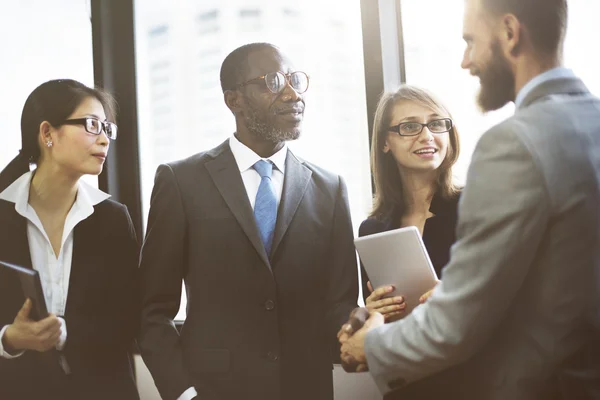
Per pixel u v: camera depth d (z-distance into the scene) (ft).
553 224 3.51
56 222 6.11
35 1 8.71
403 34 7.79
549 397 3.60
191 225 6.05
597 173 3.54
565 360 3.54
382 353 4.22
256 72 6.19
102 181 8.36
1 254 5.84
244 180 6.30
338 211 6.32
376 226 6.31
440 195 6.09
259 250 5.91
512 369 3.70
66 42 8.71
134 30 8.65
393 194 6.34
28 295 5.40
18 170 6.19
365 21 7.64
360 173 7.95
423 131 5.99
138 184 8.56
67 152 5.95
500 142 3.64
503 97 4.05
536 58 3.83
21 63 8.70
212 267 5.96
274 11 8.36
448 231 5.85
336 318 5.88
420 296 5.14
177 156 8.65
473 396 4.01
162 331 5.94
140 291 6.21
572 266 3.50
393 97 6.21
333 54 8.11
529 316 3.65
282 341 5.92
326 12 8.17
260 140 6.29
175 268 6.04
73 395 5.83
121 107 8.54
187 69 8.64
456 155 6.12
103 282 6.05
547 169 3.46
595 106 3.75
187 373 5.77
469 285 3.67
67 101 5.99
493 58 3.96
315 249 6.10
